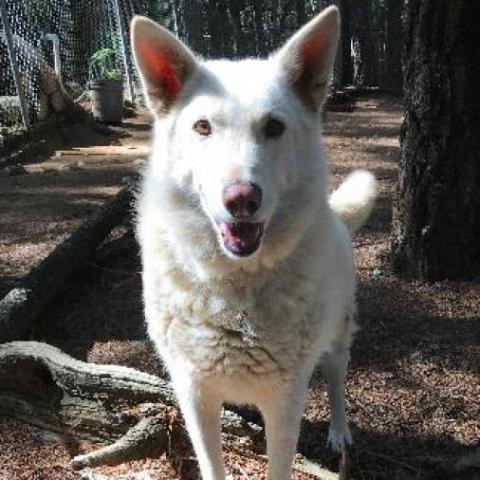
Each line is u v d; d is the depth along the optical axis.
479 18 1.18
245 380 0.65
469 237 1.28
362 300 1.24
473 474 0.76
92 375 0.80
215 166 0.60
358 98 4.94
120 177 2.24
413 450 0.85
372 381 0.99
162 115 0.68
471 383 0.98
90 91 3.29
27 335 1.10
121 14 3.84
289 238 0.63
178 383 0.68
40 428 0.83
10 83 2.82
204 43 5.39
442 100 1.20
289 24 6.20
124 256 1.48
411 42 1.22
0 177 2.25
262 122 0.62
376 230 1.64
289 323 0.63
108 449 0.76
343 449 0.78
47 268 1.19
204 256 0.62
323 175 0.68
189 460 0.77
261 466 0.78
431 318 1.17
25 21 3.10
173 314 0.65
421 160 1.25
